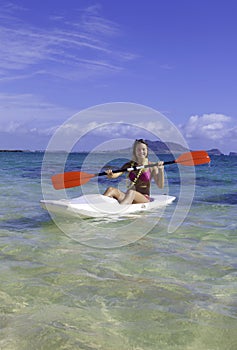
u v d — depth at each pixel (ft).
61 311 8.15
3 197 24.73
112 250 12.96
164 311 8.18
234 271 10.79
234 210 20.62
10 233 15.28
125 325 7.55
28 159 76.02
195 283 9.85
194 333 7.24
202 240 14.32
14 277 10.18
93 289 9.39
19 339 6.91
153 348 6.70
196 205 22.16
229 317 7.89
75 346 6.71
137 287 9.54
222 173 45.57
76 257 12.10
